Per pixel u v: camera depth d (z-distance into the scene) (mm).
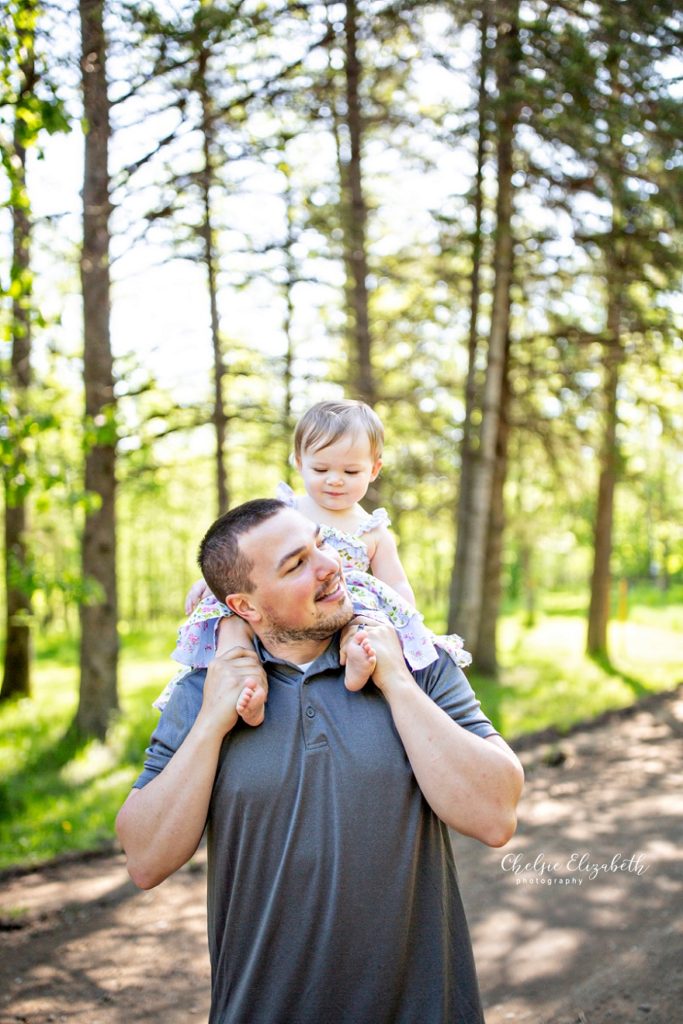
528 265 11680
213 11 7219
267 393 11242
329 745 1770
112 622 9789
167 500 20547
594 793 7598
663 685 13406
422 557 29641
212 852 1862
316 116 9531
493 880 5523
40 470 6238
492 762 1761
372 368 11953
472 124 10094
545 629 25297
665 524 17703
